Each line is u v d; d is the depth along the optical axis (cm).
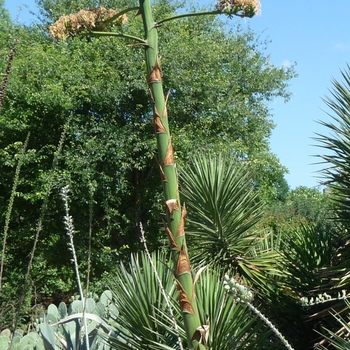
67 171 1385
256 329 471
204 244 687
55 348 514
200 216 684
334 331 526
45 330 518
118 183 1442
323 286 543
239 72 1883
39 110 1420
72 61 1505
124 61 1538
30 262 207
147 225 1622
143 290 489
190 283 362
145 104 1529
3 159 1383
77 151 1433
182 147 1458
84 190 1420
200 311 446
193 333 357
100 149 1412
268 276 669
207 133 1595
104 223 1567
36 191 1402
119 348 489
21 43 1658
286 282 611
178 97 1553
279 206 1659
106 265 1472
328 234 679
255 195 709
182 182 702
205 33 2000
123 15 420
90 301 625
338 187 574
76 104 1455
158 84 370
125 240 1602
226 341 449
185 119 1617
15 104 1414
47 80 1430
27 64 1444
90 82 1478
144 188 1575
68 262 1512
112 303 614
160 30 1667
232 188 677
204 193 672
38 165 1429
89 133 1473
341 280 518
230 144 1538
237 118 1647
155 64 371
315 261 637
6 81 202
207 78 1580
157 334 479
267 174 1773
